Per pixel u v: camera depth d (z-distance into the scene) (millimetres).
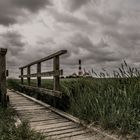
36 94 8070
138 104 3680
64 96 5145
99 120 3738
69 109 5086
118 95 3980
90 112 4043
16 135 2912
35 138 2910
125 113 3375
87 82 5309
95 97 4141
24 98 8133
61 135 3367
